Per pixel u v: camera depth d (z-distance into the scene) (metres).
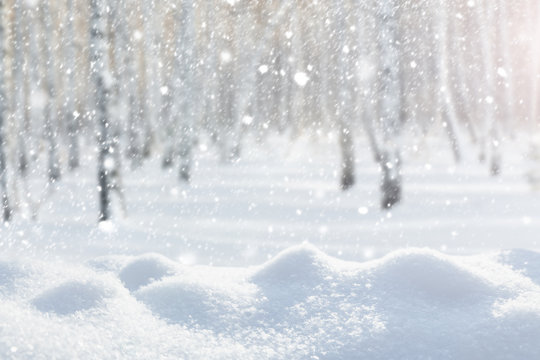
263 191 9.42
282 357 1.37
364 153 12.99
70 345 1.32
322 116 14.16
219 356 1.36
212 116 13.54
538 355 1.34
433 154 12.74
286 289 1.70
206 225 7.07
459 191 9.02
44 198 8.49
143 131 13.97
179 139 10.88
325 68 12.37
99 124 7.62
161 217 7.64
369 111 9.71
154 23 13.71
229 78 14.23
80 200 8.67
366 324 1.49
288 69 14.86
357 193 9.17
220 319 1.53
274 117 15.77
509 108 13.48
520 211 7.44
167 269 1.93
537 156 10.76
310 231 6.62
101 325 1.45
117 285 1.67
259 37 14.30
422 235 6.23
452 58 13.24
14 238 6.25
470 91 13.48
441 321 1.50
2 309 1.44
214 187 9.88
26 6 10.48
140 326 1.48
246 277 1.81
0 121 7.82
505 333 1.41
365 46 9.54
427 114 12.90
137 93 13.93
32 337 1.32
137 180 10.94
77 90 12.03
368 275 1.72
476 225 6.71
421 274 1.69
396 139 8.09
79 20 12.28
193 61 12.11
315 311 1.56
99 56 7.90
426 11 11.22
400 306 1.56
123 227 6.94
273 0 14.15
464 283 1.65
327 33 12.02
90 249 5.73
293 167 11.91
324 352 1.39
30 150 9.37
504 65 13.33
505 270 1.76
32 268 1.83
